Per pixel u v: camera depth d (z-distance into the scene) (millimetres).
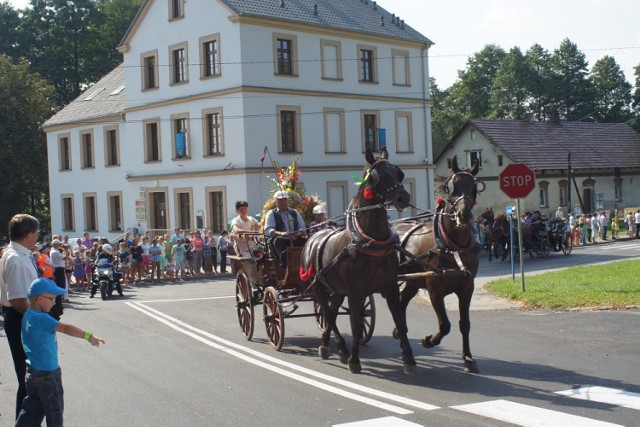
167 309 18766
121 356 11773
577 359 10062
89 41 61844
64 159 48719
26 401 6746
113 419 7953
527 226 31656
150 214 41031
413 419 7391
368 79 41250
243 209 13688
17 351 7660
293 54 37438
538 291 16844
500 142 51281
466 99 81500
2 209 52281
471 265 9469
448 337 12344
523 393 8305
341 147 39438
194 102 37875
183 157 38656
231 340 13078
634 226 43969
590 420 7113
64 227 48750
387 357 10898
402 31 43219
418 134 43438
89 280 28031
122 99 44844
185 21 38156
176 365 10820
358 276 9484
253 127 35781
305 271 10977
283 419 7637
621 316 13469
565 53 80188
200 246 30828
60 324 6777
